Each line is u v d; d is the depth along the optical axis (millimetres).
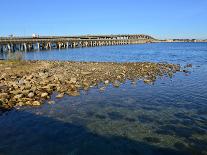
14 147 8430
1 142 8797
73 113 11625
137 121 10711
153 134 9422
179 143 8711
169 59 42719
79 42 93125
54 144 8648
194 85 17797
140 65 29484
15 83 17344
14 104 12758
